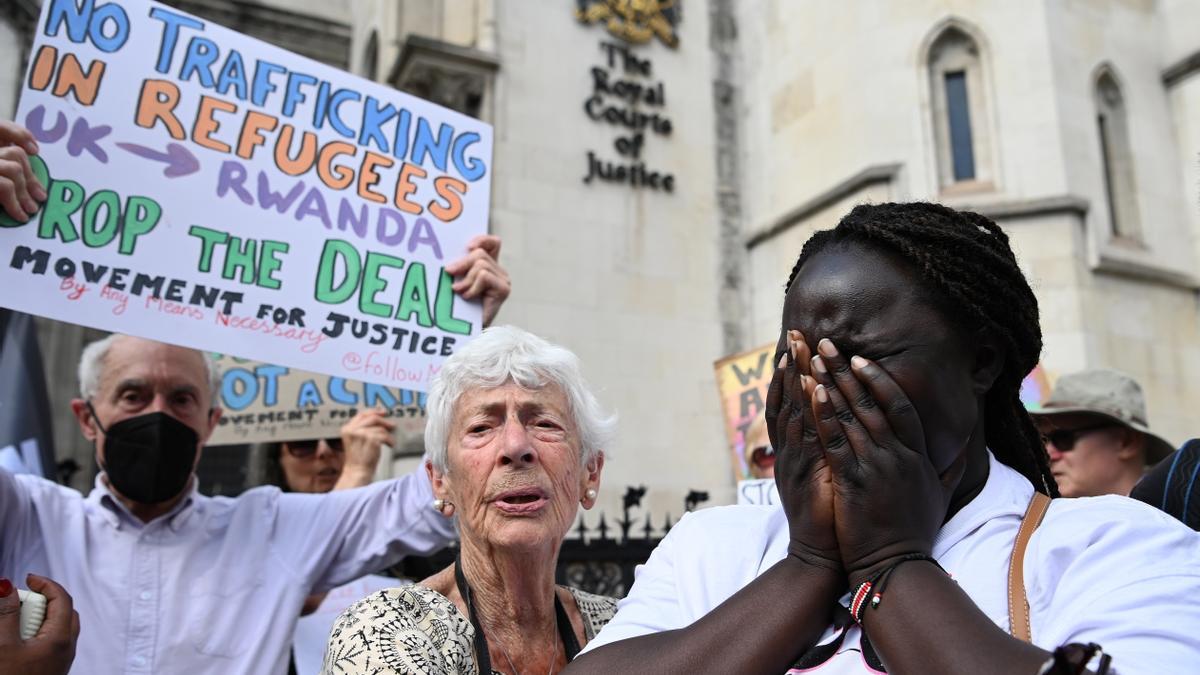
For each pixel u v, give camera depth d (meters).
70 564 2.29
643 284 8.12
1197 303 7.66
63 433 9.43
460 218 2.75
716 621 1.01
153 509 2.40
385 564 2.61
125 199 2.26
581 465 1.99
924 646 0.88
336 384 3.89
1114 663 0.85
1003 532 1.04
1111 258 7.09
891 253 1.05
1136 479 2.84
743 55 9.23
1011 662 0.83
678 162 8.62
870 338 1.01
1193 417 7.27
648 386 7.94
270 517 2.56
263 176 2.47
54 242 2.15
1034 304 1.15
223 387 3.79
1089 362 6.81
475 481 1.83
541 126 7.95
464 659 1.65
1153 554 0.95
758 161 8.85
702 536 1.24
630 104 8.46
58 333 9.59
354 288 2.53
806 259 1.18
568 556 4.25
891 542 0.97
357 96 2.66
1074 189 7.16
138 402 2.36
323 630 3.13
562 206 7.89
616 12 8.55
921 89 7.63
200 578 2.38
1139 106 7.90
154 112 2.36
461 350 1.97
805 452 1.04
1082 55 7.63
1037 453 1.25
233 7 10.64
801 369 1.03
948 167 7.56
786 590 1.01
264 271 2.41
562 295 7.73
